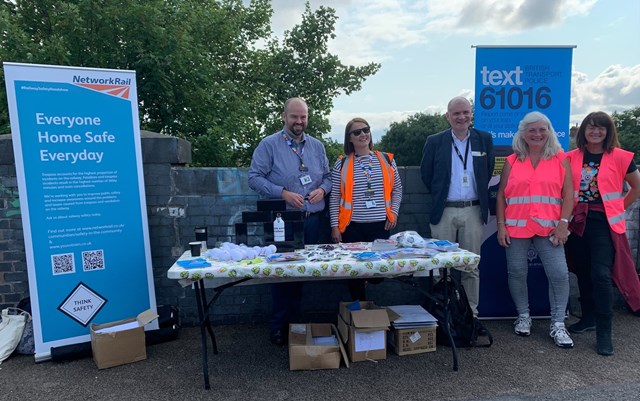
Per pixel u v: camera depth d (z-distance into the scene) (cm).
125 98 340
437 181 356
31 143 307
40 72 308
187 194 378
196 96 849
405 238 308
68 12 720
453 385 270
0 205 349
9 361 316
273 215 304
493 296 396
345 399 255
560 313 338
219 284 381
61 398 262
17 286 357
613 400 250
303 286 396
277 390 267
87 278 328
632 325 373
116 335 303
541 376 281
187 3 886
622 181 331
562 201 331
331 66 1116
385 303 405
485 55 383
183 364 307
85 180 326
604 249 325
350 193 340
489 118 389
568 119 391
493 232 390
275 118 1097
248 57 1132
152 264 378
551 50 385
